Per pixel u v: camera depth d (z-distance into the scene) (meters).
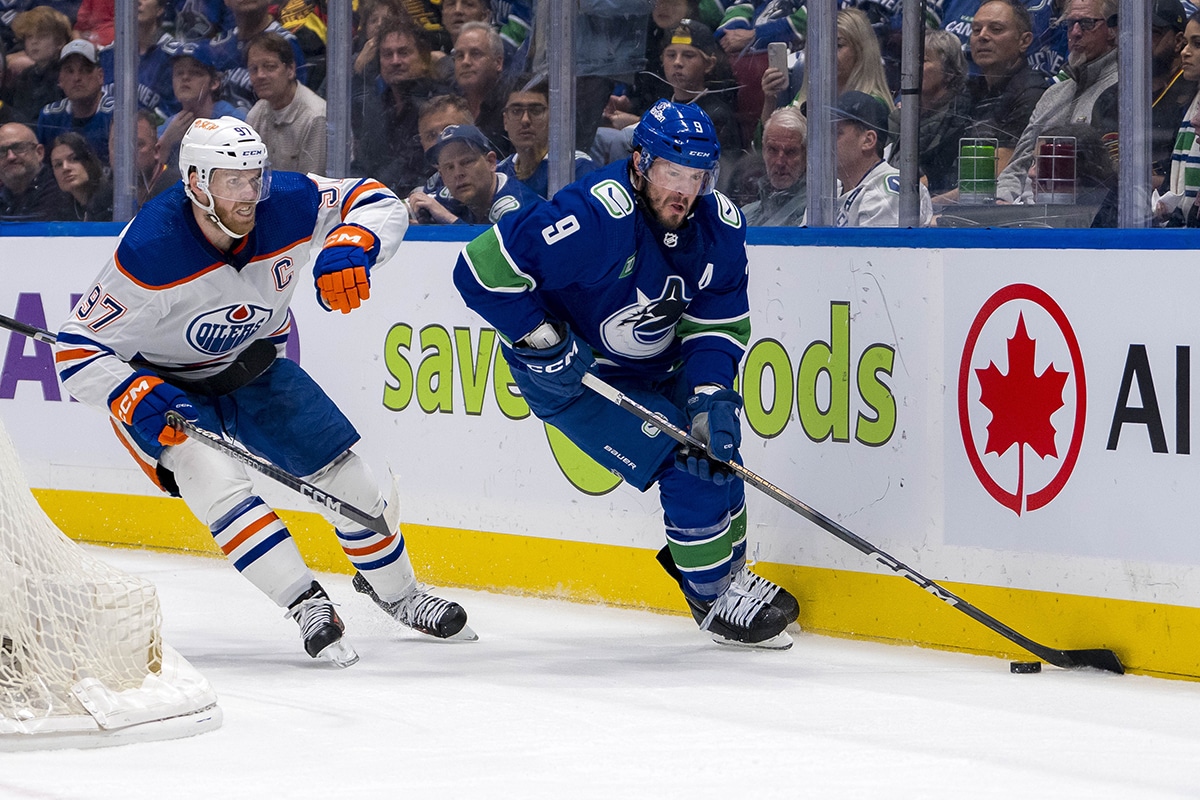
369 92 20.41
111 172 22.14
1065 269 12.11
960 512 12.84
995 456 12.60
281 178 12.52
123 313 12.05
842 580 13.63
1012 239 12.41
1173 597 11.60
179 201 12.05
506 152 19.59
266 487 18.33
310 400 13.22
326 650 12.18
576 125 18.61
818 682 11.49
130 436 12.65
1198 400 11.44
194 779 8.34
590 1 19.28
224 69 21.08
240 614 14.95
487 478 16.23
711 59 19.02
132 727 9.25
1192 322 11.45
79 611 9.60
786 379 14.00
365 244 12.12
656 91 19.36
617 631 13.96
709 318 12.48
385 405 17.12
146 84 21.64
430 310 16.61
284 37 20.61
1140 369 11.74
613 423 12.70
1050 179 17.86
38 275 20.20
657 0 19.12
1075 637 12.17
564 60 16.77
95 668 9.58
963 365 12.77
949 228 12.78
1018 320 12.41
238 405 13.09
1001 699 10.81
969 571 12.79
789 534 14.04
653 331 12.45
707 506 12.73
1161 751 9.26
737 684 11.41
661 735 9.61
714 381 12.33
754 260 14.16
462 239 16.23
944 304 12.86
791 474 14.00
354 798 7.95
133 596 9.90
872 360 13.37
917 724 9.98
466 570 16.48
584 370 12.20
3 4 22.66
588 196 11.81
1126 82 13.91
